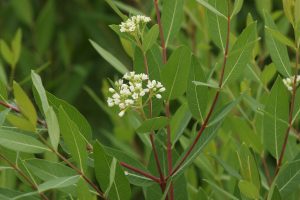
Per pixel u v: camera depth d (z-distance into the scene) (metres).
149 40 0.64
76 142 0.59
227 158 0.85
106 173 0.61
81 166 0.60
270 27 0.71
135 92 0.61
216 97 0.64
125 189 0.62
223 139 0.87
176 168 0.65
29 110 0.59
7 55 0.92
